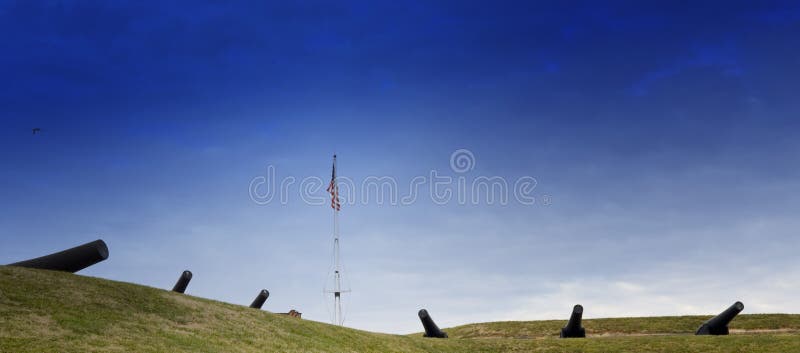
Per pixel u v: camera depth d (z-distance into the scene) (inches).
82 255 1625.2
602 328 2285.9
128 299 1400.1
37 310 1178.6
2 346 973.8
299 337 1443.2
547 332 2269.9
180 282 1924.2
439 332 2015.3
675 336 1817.2
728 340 1721.2
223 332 1326.3
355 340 1553.9
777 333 2062.0
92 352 1023.0
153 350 1093.8
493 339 1844.2
